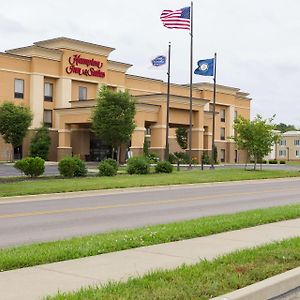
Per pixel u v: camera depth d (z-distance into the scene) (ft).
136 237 33.04
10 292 20.27
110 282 21.33
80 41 196.54
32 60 185.78
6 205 59.82
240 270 23.80
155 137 186.50
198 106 202.08
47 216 49.57
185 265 24.88
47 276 23.16
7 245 33.53
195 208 57.67
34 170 93.71
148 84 228.84
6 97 178.81
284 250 28.66
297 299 21.77
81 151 193.16
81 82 200.34
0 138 173.78
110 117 148.87
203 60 151.43
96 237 34.12
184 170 132.67
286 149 391.65
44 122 187.32
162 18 129.18
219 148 262.26
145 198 69.67
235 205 61.21
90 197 71.15
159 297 19.03
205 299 19.24
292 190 86.94
